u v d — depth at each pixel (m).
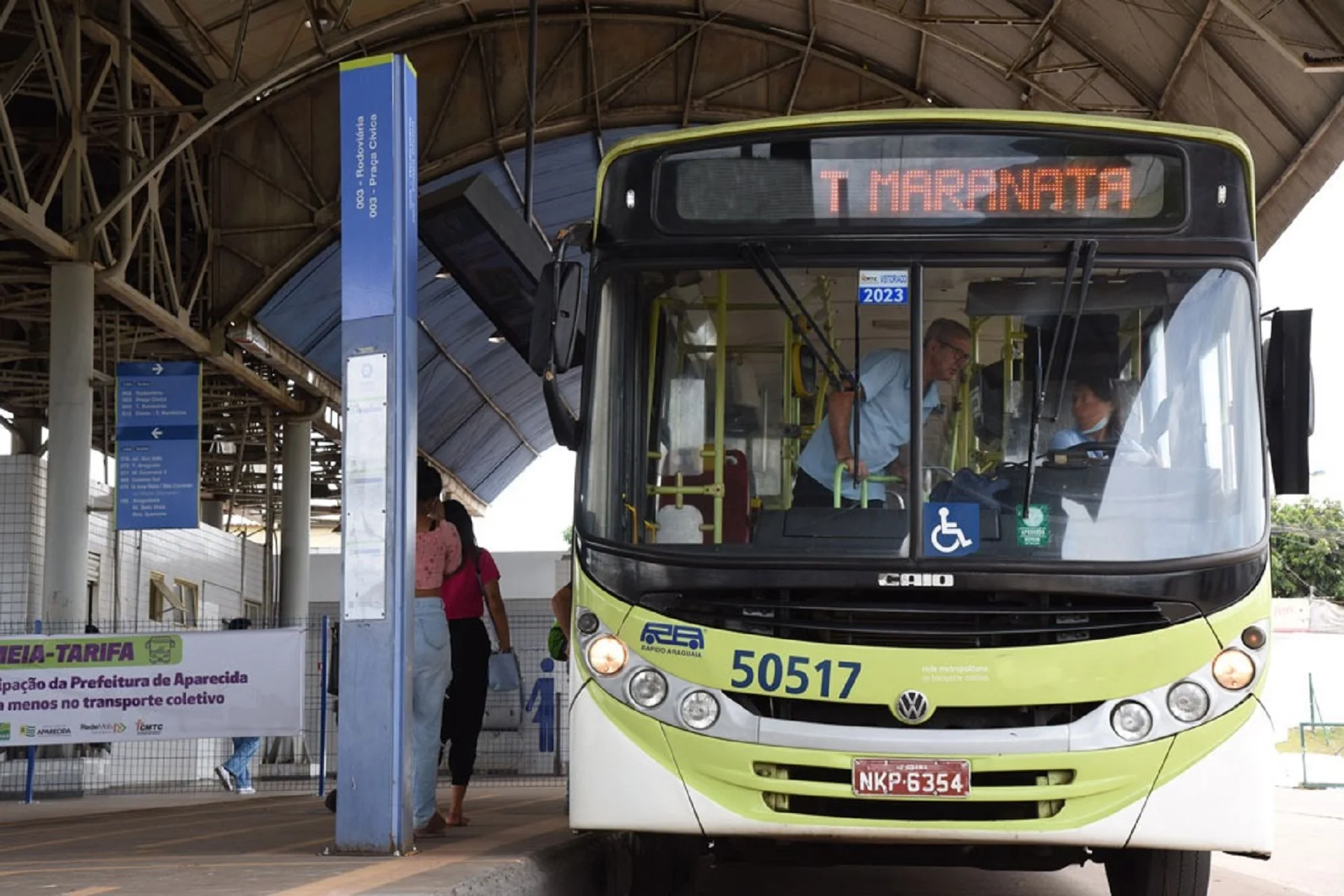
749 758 6.25
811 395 6.70
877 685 6.24
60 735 14.94
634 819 6.31
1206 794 6.20
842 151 6.92
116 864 7.30
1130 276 6.75
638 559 6.50
